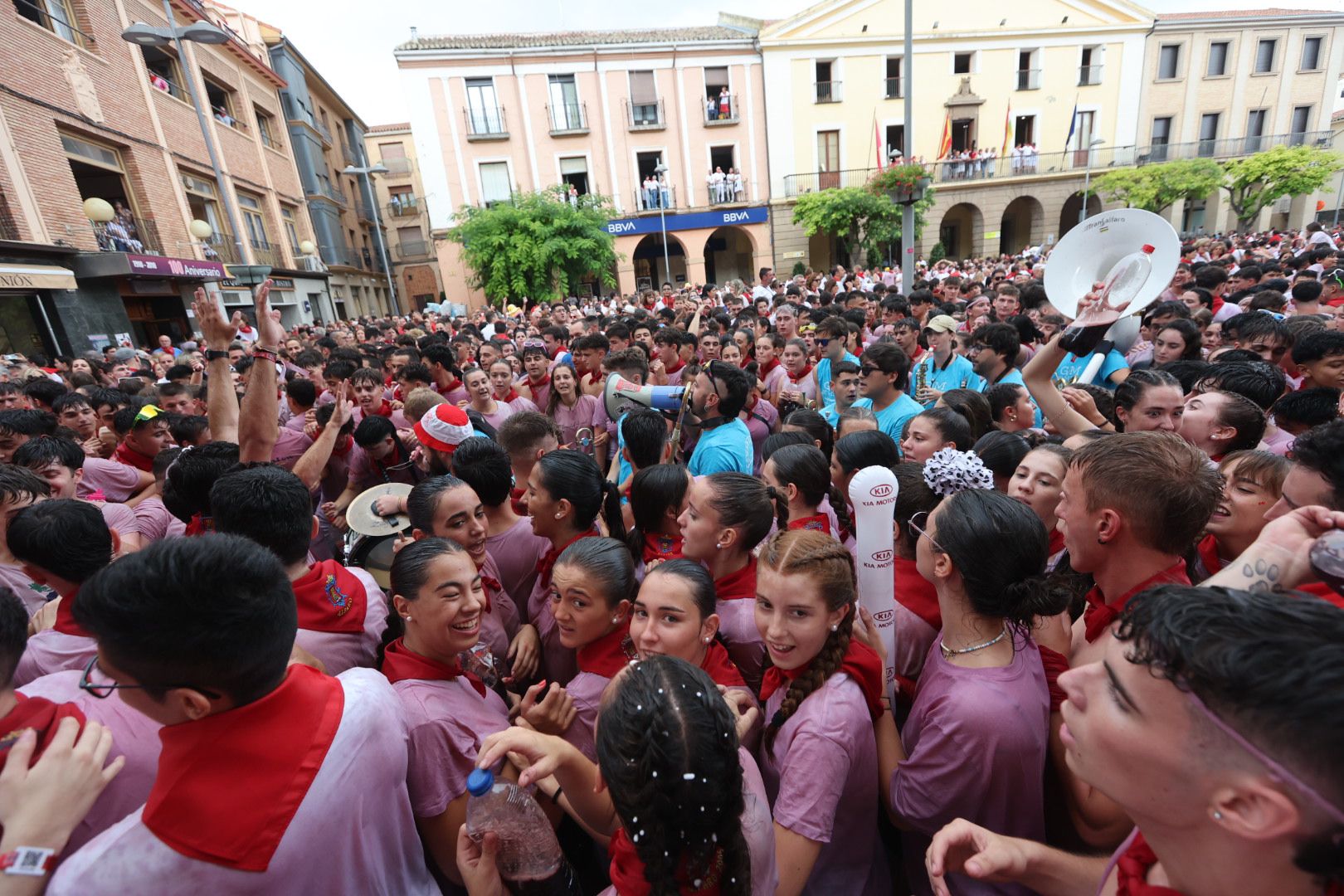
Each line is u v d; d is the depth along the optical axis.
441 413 3.05
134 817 1.05
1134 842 0.92
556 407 4.99
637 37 23.42
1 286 8.53
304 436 4.42
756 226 24.73
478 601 1.60
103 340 10.70
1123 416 2.67
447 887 1.62
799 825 1.29
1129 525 1.41
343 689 1.26
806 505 2.38
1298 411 2.42
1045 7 24.16
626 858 1.07
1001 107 24.80
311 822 1.09
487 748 1.19
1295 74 26.38
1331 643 0.61
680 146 23.66
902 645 1.85
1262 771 0.60
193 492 2.31
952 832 1.19
